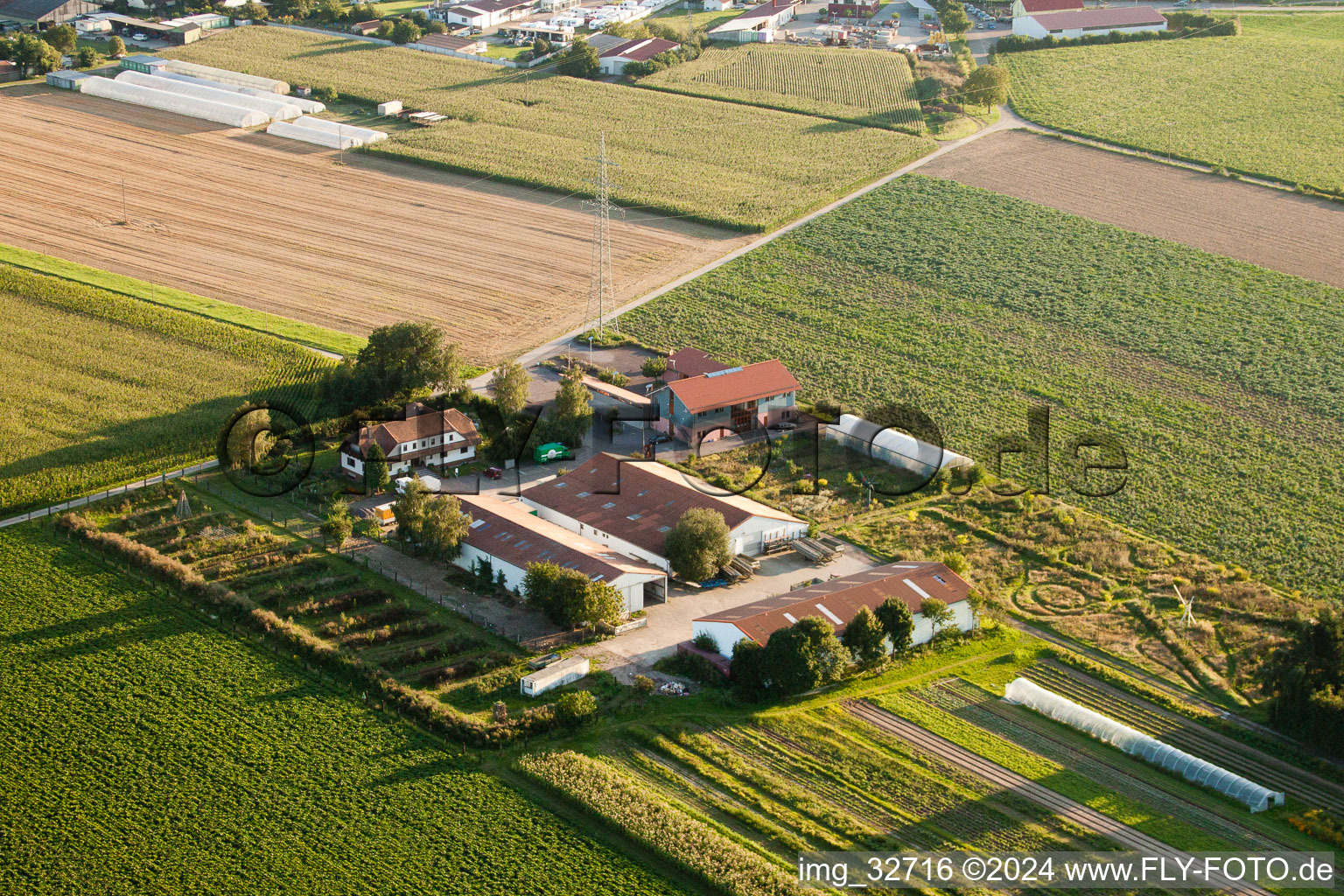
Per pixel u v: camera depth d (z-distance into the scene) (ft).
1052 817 273.54
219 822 267.80
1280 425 456.04
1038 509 401.49
